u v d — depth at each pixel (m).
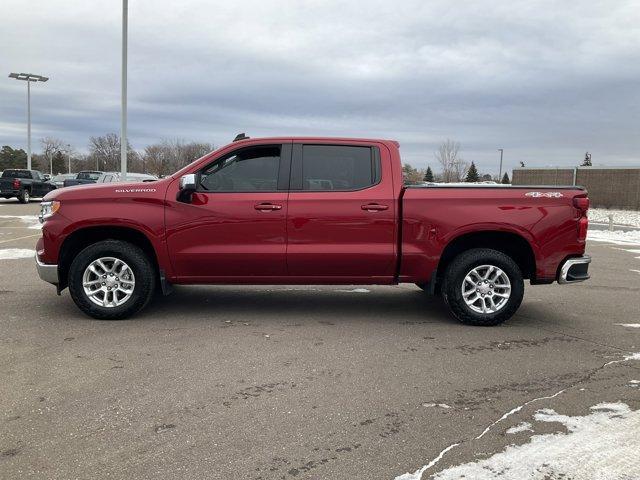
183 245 5.84
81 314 6.20
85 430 3.42
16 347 5.00
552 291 8.32
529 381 4.37
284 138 6.02
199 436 3.37
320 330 5.75
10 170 31.81
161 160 67.62
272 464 3.07
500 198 5.91
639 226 22.56
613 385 4.30
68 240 5.93
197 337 5.39
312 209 5.84
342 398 3.97
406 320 6.25
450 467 3.05
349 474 2.98
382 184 5.94
